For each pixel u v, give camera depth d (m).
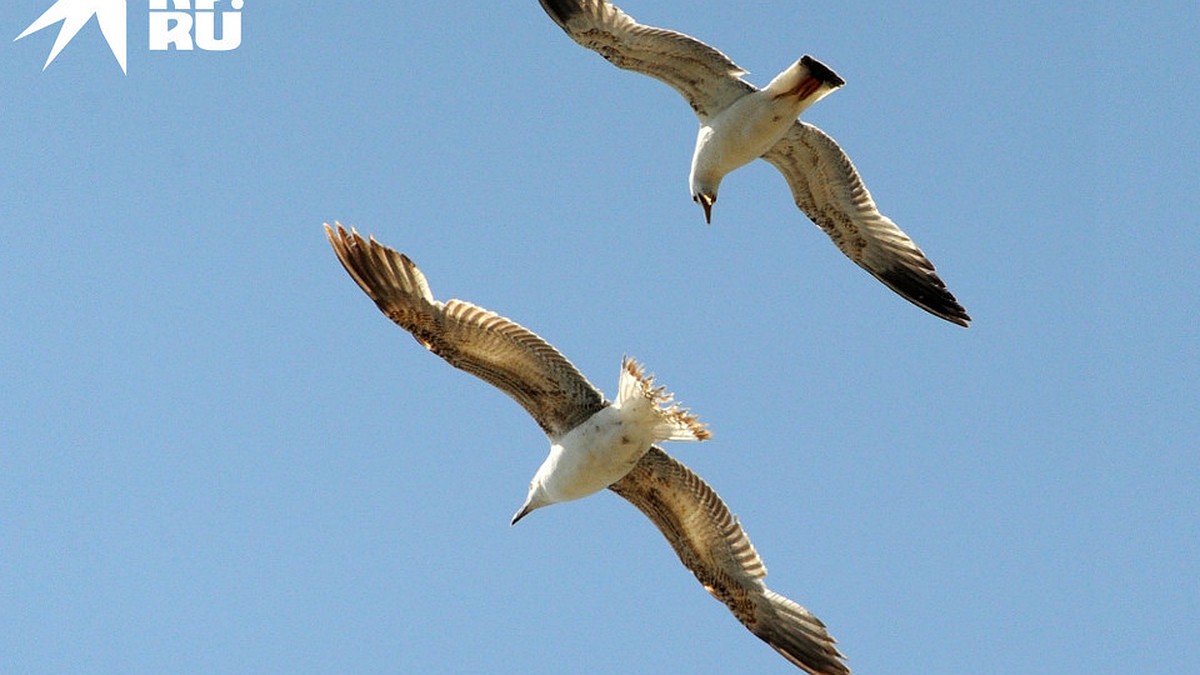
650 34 18.27
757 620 18.50
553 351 16.84
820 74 18.11
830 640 18.38
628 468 16.86
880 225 20.97
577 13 18.30
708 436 16.48
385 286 16.97
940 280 21.06
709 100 18.73
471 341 17.00
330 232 16.95
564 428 17.08
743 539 18.33
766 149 18.81
